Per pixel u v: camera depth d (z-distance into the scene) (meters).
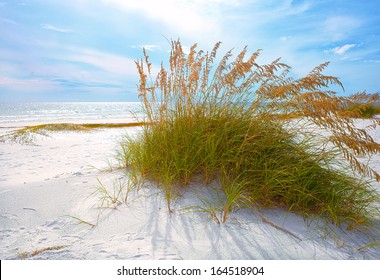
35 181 3.76
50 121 32.59
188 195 2.82
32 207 2.88
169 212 2.56
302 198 2.73
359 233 2.44
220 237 2.19
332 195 2.67
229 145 3.18
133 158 3.57
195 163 3.13
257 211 2.60
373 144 2.78
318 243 2.19
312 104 2.94
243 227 2.33
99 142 9.74
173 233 2.25
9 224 2.55
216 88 3.59
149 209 2.64
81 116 45.56
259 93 3.38
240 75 3.49
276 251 2.04
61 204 2.92
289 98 3.17
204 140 3.23
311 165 2.97
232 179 2.97
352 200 2.78
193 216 2.49
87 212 2.68
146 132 3.66
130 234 2.26
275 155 3.07
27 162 6.04
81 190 3.22
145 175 3.26
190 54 3.82
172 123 3.64
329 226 2.46
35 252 2.07
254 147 3.10
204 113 3.57
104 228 2.38
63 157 6.63
